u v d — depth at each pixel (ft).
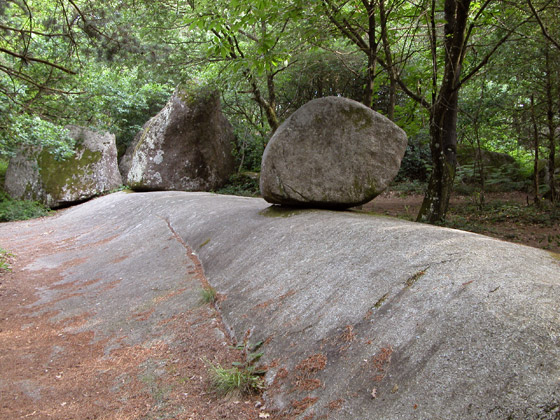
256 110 56.85
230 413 9.17
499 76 30.76
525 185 41.93
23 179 49.67
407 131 38.86
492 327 7.72
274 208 21.62
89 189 49.57
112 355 13.01
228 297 14.79
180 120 47.32
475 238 12.29
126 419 9.58
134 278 20.06
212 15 22.36
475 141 49.57
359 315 10.07
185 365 11.56
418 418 6.90
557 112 33.65
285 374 9.75
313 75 45.19
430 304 9.13
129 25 24.54
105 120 47.70
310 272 13.25
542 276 9.04
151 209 33.17
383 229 14.29
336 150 19.54
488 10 28.30
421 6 24.70
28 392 11.16
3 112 24.97
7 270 24.40
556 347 6.80
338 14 26.37
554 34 26.35
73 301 18.61
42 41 24.84
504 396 6.47
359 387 8.20
